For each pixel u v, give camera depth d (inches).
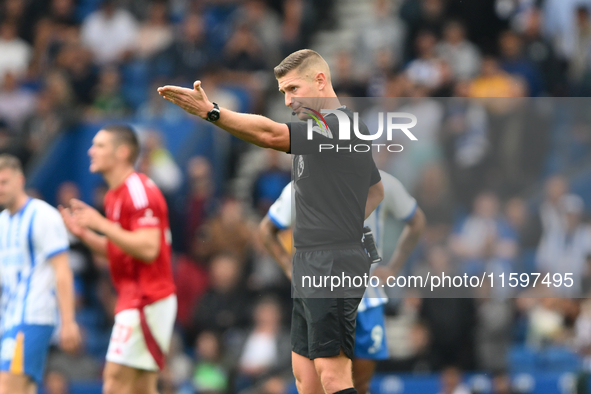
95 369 1220.5
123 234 676.1
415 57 1622.8
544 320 1175.0
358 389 706.2
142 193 703.7
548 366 1151.0
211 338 1163.9
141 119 1501.0
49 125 1542.8
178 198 1407.5
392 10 1739.7
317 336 521.7
